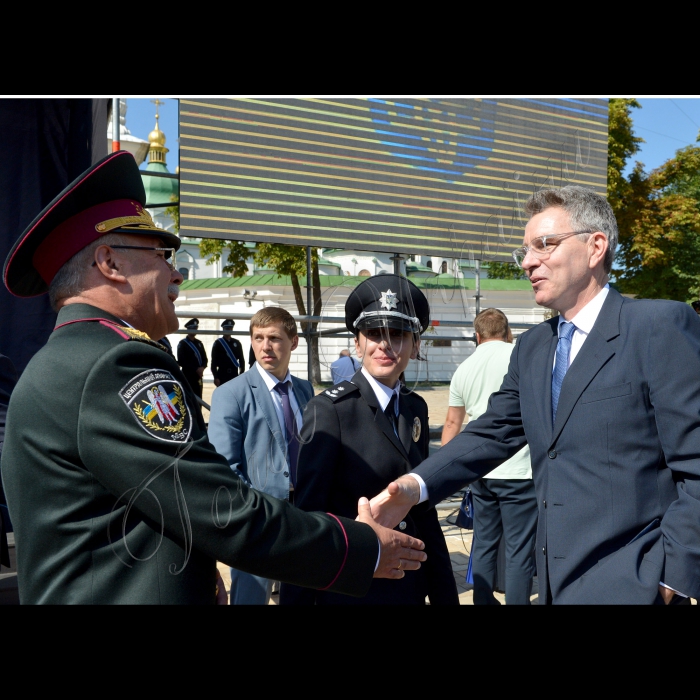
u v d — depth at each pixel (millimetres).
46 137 4398
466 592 4035
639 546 1599
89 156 4445
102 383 1145
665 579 1542
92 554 1155
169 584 1174
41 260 1358
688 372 1570
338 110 5066
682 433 1558
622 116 14141
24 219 4371
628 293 17000
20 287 1433
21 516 1190
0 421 1983
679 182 15734
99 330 1245
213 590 1282
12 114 4297
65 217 1319
